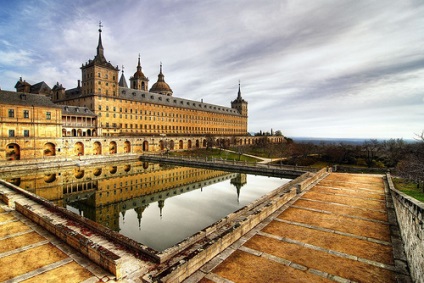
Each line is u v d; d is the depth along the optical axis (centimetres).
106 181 4984
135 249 1577
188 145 11375
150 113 11256
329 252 1475
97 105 9094
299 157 8075
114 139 8419
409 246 1362
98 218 3019
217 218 2988
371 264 1341
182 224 2788
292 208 2331
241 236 1697
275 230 1805
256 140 14662
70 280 1240
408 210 1470
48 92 11194
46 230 1873
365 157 7650
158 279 1103
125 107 10150
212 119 15175
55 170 5981
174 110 12506
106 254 1324
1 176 5091
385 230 1800
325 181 3688
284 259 1394
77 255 1494
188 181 5169
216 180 5281
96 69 9119
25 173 5512
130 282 1238
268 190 4416
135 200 3781
